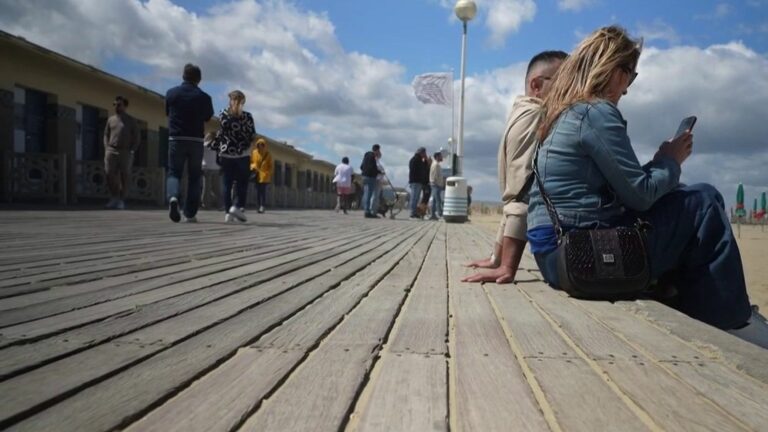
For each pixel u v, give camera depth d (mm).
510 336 2400
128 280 3637
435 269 4734
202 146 9789
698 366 1947
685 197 3189
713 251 3127
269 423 1444
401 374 1856
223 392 1650
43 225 8461
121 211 13977
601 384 1764
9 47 16469
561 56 3904
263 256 5277
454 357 2076
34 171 16250
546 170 3303
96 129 20859
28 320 2447
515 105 3973
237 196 10984
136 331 2309
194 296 3092
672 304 3350
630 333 2402
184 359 1945
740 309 3084
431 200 20016
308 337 2291
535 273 4496
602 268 3057
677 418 1499
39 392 1587
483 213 66625
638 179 3023
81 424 1404
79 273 3832
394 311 2855
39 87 17922
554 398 1639
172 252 5348
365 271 4477
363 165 18609
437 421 1473
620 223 3234
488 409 1557
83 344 2072
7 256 4777
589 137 3121
